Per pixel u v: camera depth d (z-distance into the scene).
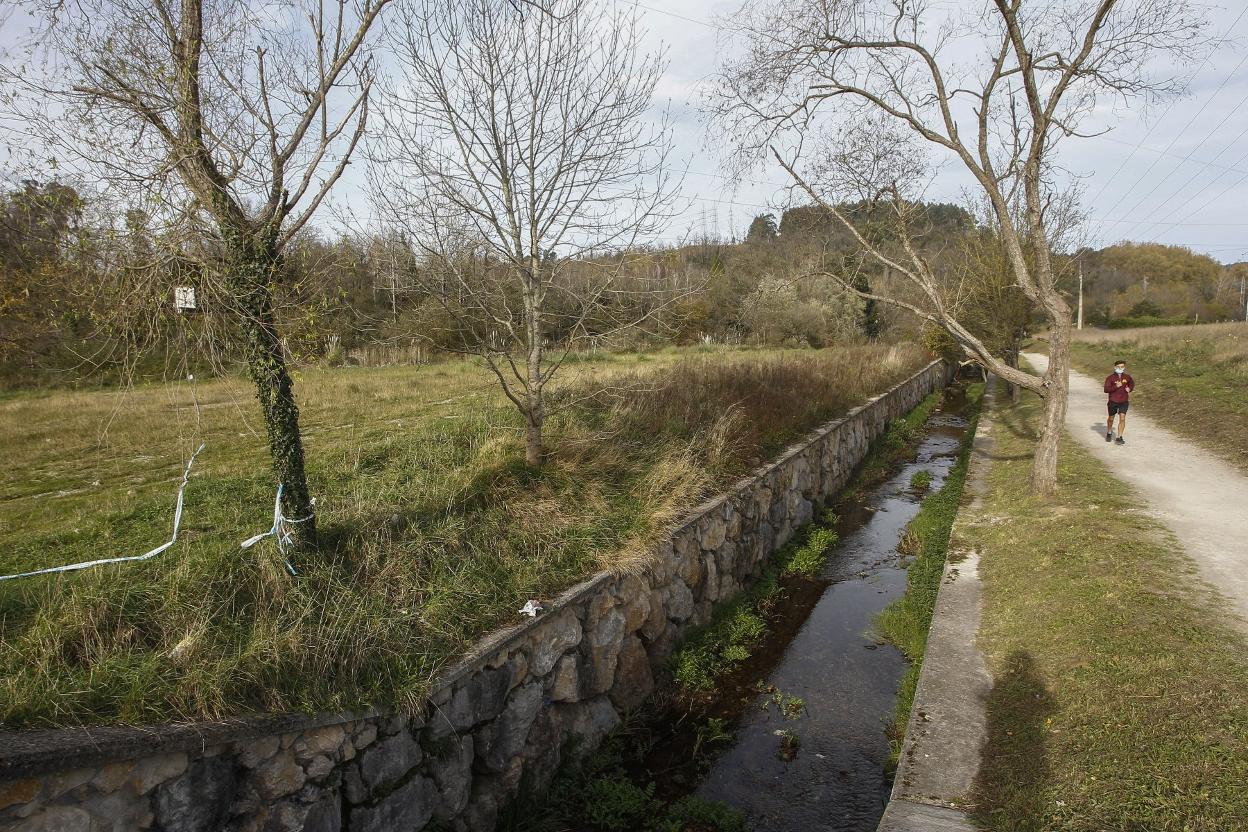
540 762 4.78
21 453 7.79
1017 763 3.83
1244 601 5.26
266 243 4.15
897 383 20.27
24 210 3.79
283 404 4.39
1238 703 3.86
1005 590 6.19
